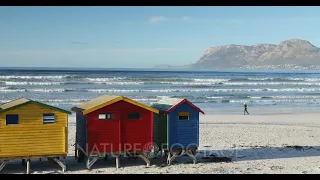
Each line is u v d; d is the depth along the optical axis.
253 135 28.08
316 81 98.94
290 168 18.28
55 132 16.36
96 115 16.84
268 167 18.41
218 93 65.00
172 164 18.61
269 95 63.84
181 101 17.94
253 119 37.69
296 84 88.62
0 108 16.00
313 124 34.97
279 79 101.44
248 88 75.31
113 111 17.06
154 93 62.06
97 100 18.58
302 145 24.67
